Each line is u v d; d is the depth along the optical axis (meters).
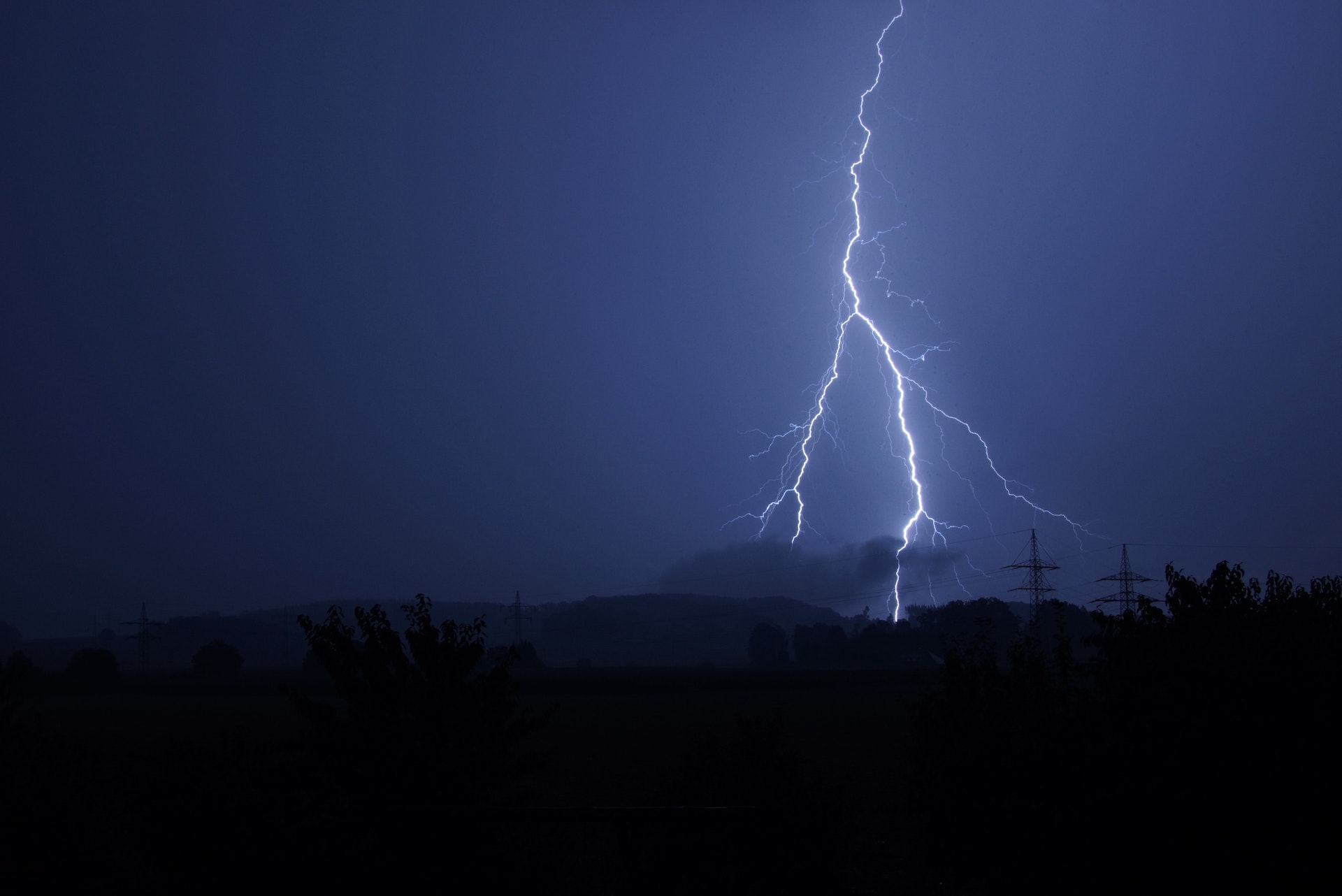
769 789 12.26
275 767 11.44
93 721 49.94
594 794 23.02
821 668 111.94
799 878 11.62
